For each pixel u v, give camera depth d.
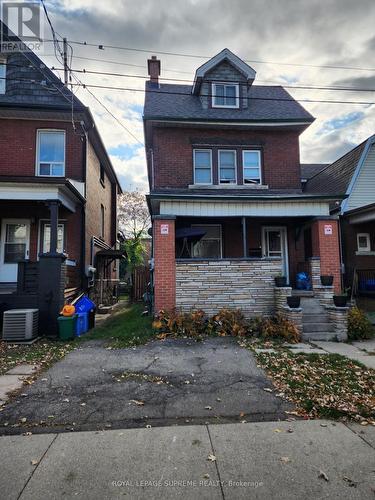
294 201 8.91
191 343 6.62
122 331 7.72
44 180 8.78
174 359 5.49
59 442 2.93
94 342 7.00
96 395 3.98
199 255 10.82
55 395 3.99
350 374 4.71
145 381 4.45
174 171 10.93
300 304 8.12
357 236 11.00
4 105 10.60
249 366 5.07
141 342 6.73
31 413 3.51
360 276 10.52
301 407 3.63
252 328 7.46
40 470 2.51
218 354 5.78
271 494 2.24
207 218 10.54
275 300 8.21
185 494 2.25
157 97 12.25
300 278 9.91
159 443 2.90
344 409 3.54
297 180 11.29
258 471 2.50
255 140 11.30
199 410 3.58
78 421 3.34
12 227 10.95
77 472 2.49
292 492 2.26
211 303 8.16
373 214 9.87
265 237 11.12
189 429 3.16
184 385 4.30
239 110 11.66
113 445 2.87
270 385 4.28
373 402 3.73
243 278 8.27
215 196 8.51
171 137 11.08
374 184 11.30
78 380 4.51
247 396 3.93
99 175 14.56
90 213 12.37
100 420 3.36
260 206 8.91
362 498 2.20
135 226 32.75
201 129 11.20
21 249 10.90
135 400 3.83
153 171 11.57
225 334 7.33
